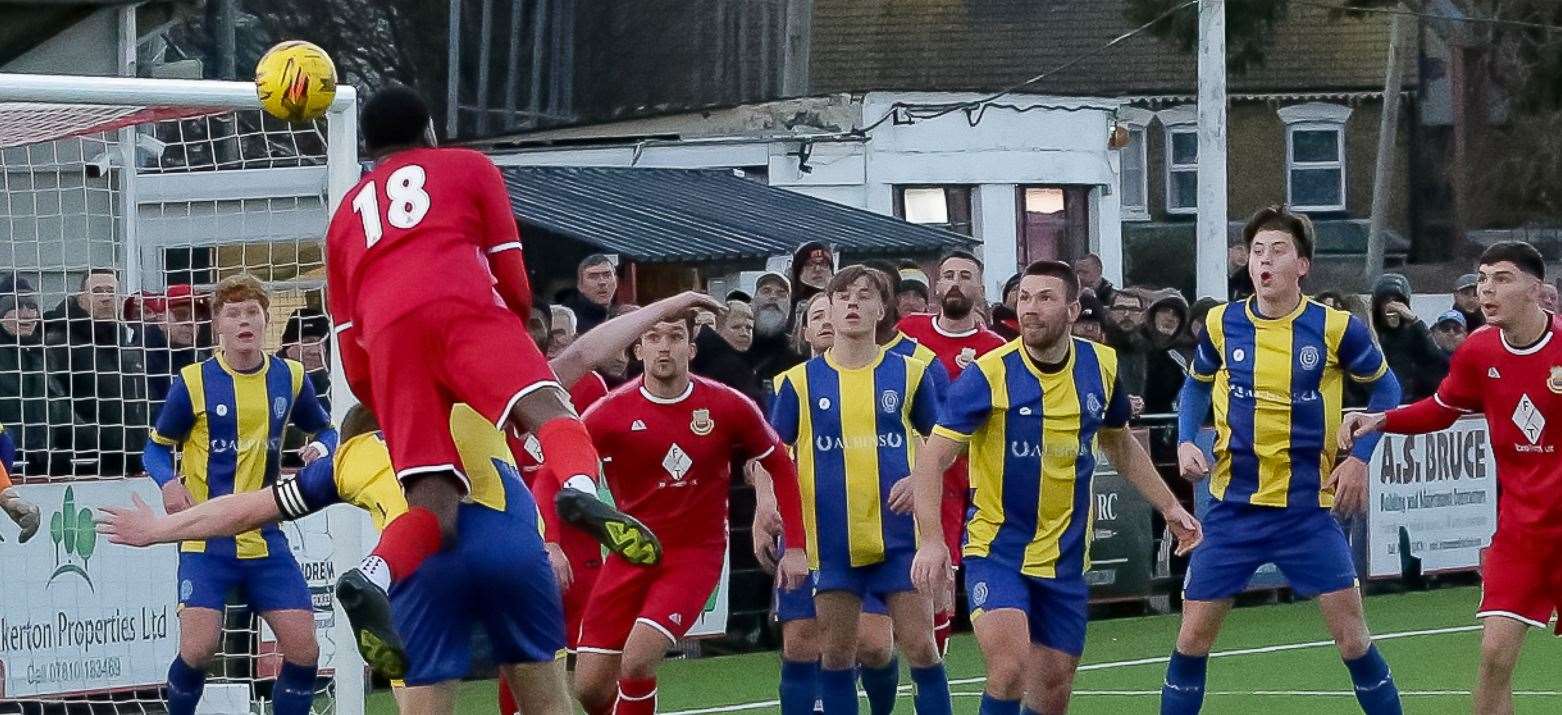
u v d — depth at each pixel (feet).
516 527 33.58
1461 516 86.79
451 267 31.40
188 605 49.52
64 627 56.08
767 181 144.25
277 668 58.08
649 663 44.27
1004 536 42.63
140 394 58.75
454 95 187.73
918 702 48.24
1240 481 47.32
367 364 32.55
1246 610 80.59
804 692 48.14
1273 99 198.59
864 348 48.01
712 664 68.18
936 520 41.88
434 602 33.24
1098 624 77.00
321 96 39.52
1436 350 84.17
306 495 33.40
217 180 61.21
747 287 124.26
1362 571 83.30
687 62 184.14
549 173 132.26
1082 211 158.61
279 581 50.34
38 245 63.31
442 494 31.58
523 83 192.24
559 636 34.58
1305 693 60.80
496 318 31.19
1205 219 105.91
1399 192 204.33
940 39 183.93
